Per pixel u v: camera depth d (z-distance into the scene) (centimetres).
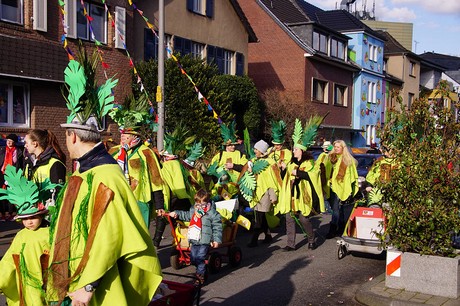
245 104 2645
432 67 5262
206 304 635
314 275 786
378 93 4184
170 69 1933
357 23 3956
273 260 878
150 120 735
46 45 1614
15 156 1164
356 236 880
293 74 3288
